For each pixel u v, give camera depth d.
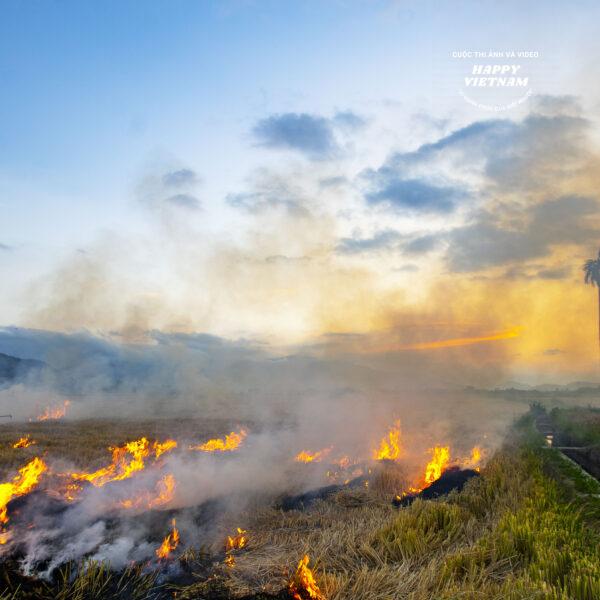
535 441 20.38
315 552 8.47
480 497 11.30
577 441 21.12
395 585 7.08
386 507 11.83
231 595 7.02
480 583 6.88
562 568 6.90
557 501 10.82
